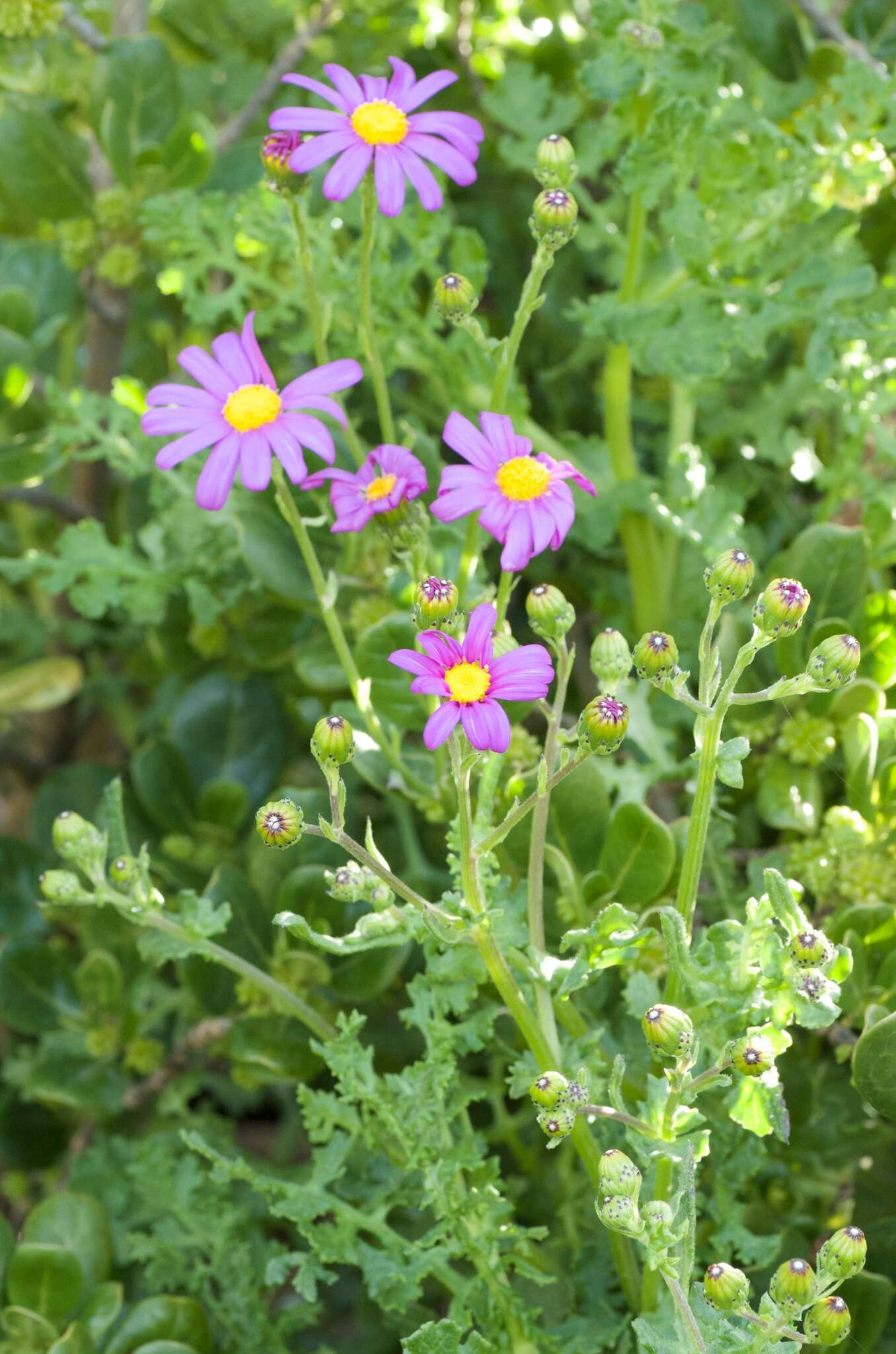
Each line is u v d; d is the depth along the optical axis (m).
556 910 0.56
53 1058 0.63
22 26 0.62
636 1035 0.55
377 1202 0.54
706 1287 0.47
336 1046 0.53
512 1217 0.59
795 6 0.63
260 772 0.66
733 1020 0.51
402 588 0.58
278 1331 0.58
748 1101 0.50
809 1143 0.57
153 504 0.64
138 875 0.53
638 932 0.50
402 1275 0.52
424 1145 0.53
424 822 0.65
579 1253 0.56
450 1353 0.51
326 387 0.51
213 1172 0.53
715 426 0.65
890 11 0.63
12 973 0.63
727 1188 0.54
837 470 0.62
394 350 0.62
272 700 0.66
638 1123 0.49
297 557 0.60
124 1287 0.62
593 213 0.65
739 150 0.59
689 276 0.60
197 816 0.64
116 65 0.64
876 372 0.61
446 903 0.50
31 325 0.65
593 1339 0.53
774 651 0.59
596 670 0.50
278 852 0.60
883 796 0.57
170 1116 0.64
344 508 0.53
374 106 0.52
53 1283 0.57
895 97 0.59
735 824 0.60
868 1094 0.52
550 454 0.62
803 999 0.49
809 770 0.58
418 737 0.63
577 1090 0.48
